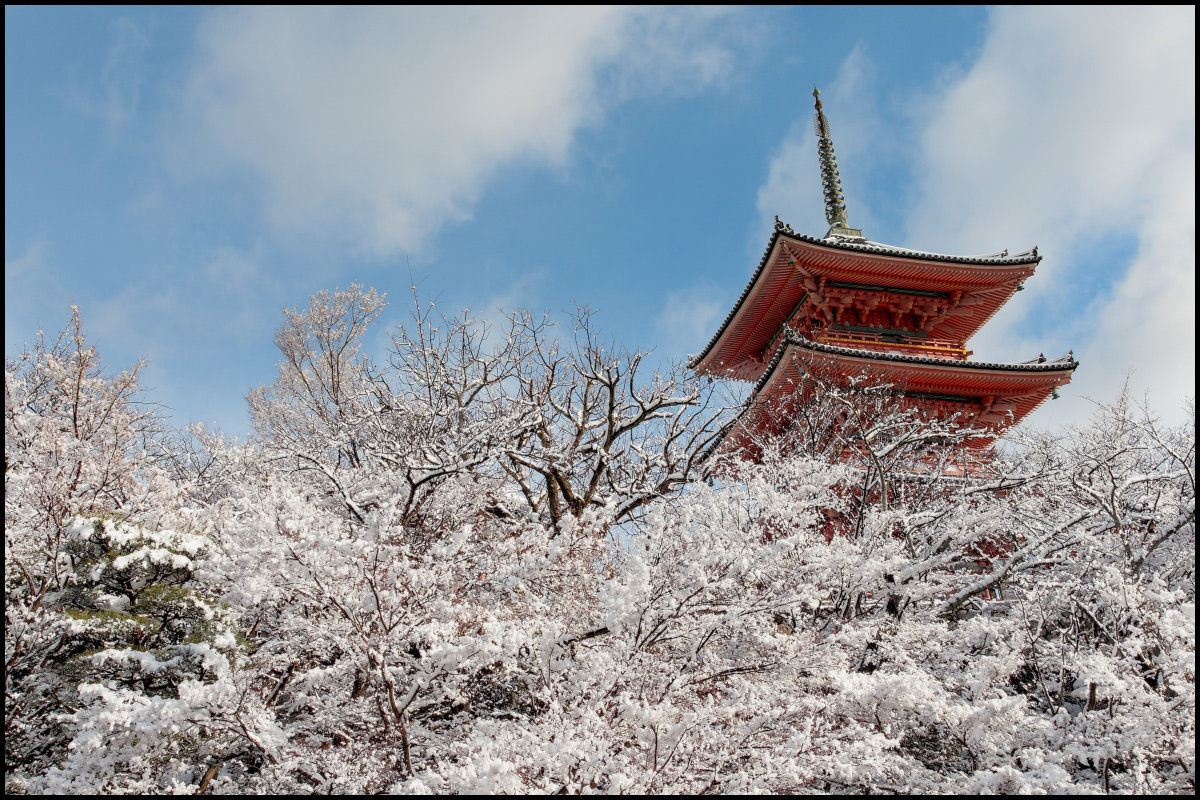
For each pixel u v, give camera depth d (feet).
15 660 20.47
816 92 90.89
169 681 22.66
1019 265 68.44
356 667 21.12
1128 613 22.43
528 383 46.60
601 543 25.72
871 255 66.33
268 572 19.39
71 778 17.88
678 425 45.24
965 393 64.75
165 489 26.94
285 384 58.80
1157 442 36.55
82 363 26.40
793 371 58.59
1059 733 21.20
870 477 37.19
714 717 18.80
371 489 33.35
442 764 17.46
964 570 36.52
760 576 22.72
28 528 22.34
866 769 18.60
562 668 20.77
